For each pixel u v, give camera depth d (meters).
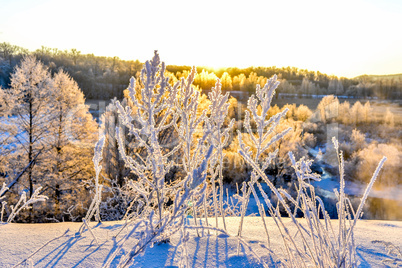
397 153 28.98
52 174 14.70
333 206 17.75
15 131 14.92
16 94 14.98
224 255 1.88
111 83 78.50
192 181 1.04
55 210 14.41
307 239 2.27
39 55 89.75
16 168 14.86
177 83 1.70
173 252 1.90
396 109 70.44
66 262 1.74
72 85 16.84
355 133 38.47
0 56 78.38
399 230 2.78
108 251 1.91
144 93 1.58
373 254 2.05
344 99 89.25
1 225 2.55
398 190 24.06
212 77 57.12
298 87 103.62
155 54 1.57
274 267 1.72
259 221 3.00
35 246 2.00
